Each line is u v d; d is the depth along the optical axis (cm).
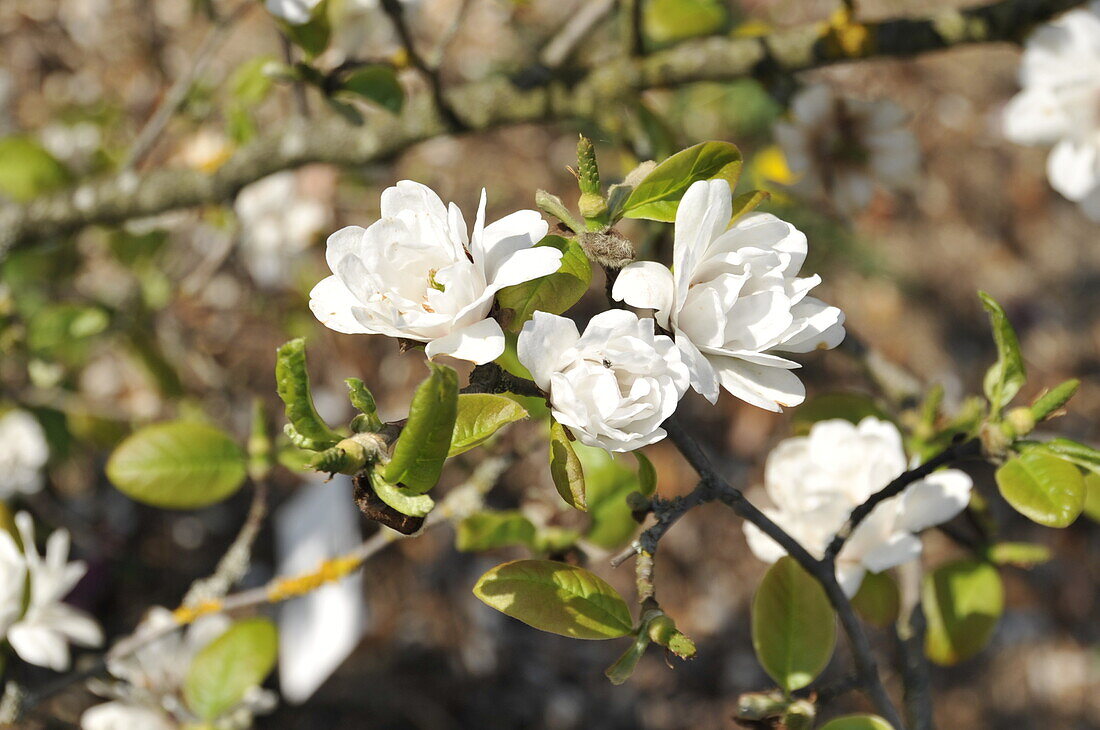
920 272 193
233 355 147
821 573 65
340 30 84
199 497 79
